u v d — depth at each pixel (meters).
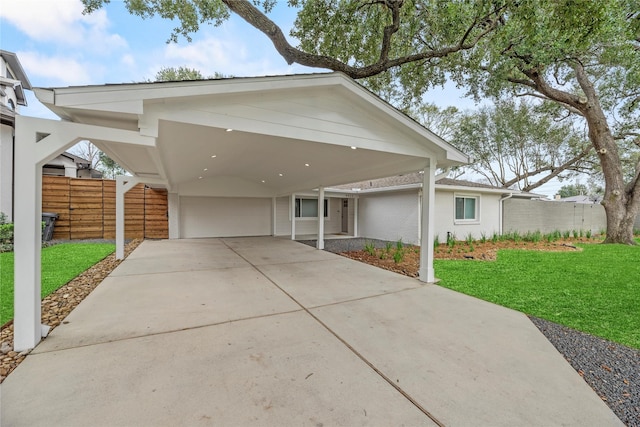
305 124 4.53
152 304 4.24
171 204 12.34
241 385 2.32
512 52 9.04
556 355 2.90
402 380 2.43
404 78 10.38
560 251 9.88
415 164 6.16
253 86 3.83
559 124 17.77
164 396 2.17
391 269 6.99
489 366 2.67
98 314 3.81
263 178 11.80
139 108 3.24
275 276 6.14
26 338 2.85
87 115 3.35
